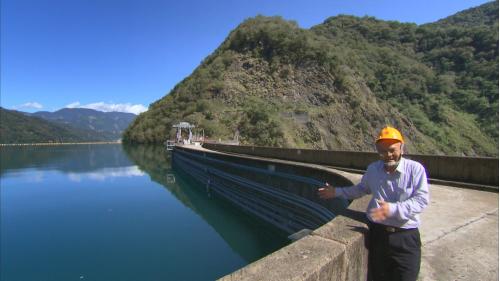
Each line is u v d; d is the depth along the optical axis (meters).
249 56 107.38
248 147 29.73
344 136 89.06
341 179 9.04
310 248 2.82
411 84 131.12
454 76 137.00
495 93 116.75
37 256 14.63
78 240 16.78
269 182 16.86
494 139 102.94
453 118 111.75
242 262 13.88
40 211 22.81
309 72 101.00
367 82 121.25
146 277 12.43
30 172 44.38
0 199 26.88
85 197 27.53
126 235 17.47
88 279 12.27
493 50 138.25
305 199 13.64
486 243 5.11
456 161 11.46
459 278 4.01
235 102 92.44
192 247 15.58
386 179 3.13
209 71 105.69
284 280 2.27
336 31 180.75
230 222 19.75
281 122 81.50
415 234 3.02
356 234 3.13
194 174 33.12
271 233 16.41
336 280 2.71
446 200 8.26
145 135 101.00
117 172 44.03
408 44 167.12
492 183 10.20
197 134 76.75
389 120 99.31
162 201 25.98
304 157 20.83
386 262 3.13
